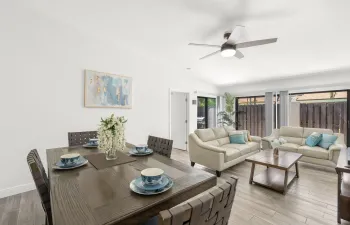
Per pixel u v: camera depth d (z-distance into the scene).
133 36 3.32
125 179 1.19
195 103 5.75
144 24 2.90
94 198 0.93
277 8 2.24
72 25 3.06
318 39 2.89
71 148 2.09
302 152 3.80
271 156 3.13
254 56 3.76
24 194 2.55
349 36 2.74
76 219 0.75
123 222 0.78
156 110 4.49
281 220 1.96
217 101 6.79
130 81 3.91
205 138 3.97
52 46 2.88
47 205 1.12
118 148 1.68
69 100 3.07
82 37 3.20
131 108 3.95
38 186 1.12
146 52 4.01
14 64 2.55
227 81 5.93
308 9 2.23
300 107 5.11
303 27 2.60
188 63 4.56
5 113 2.50
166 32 3.09
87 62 3.27
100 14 2.73
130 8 2.53
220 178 3.21
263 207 2.23
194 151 3.71
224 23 2.68
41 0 2.52
